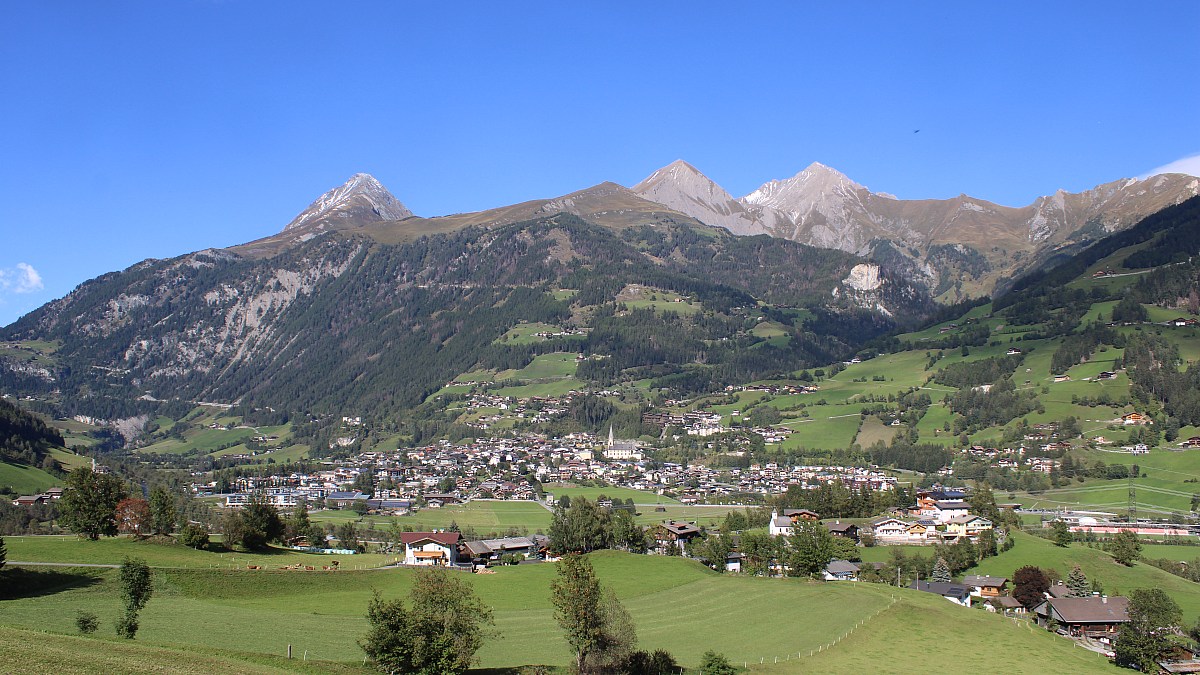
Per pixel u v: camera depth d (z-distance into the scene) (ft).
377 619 309.83
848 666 372.38
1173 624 479.82
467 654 314.55
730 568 645.10
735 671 347.56
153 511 609.42
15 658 252.62
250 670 282.97
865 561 654.12
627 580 554.46
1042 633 453.99
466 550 649.61
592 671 335.47
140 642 310.24
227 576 482.69
